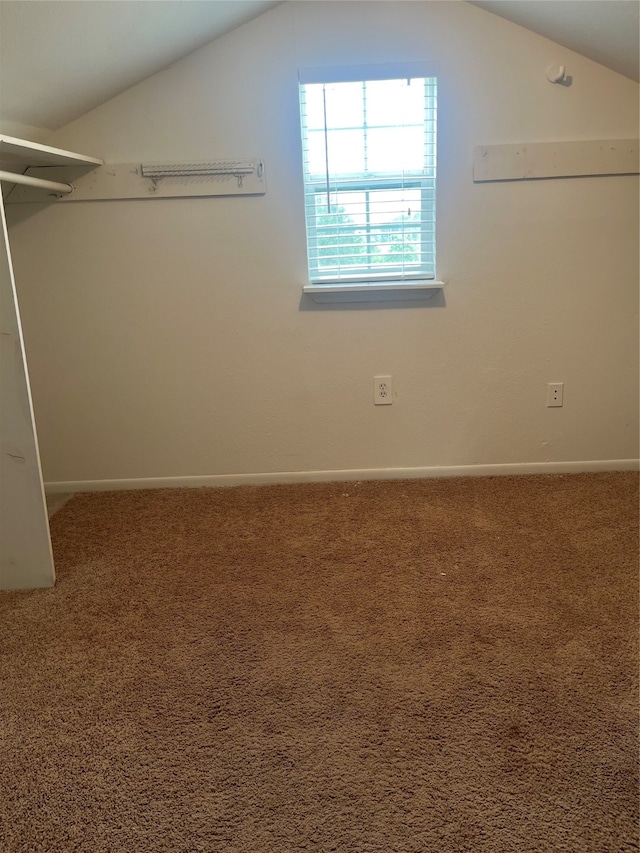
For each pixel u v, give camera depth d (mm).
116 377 2867
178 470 2982
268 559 2264
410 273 2770
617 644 1714
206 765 1372
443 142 2594
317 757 1380
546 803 1244
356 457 2951
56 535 2520
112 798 1299
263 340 2816
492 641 1750
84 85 2289
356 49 2527
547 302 2742
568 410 2863
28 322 2805
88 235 2705
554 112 2553
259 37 2521
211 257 2727
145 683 1643
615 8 2018
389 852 1156
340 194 2699
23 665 1737
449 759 1357
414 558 2219
